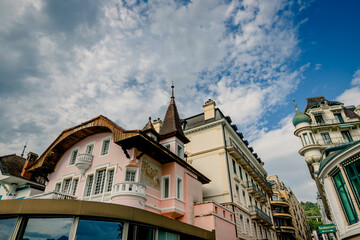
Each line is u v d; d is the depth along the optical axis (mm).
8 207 8695
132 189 13633
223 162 24594
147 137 14609
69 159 18984
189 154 27234
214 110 29094
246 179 29047
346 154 10117
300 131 32219
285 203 47938
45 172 19562
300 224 64375
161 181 17203
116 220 9570
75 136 18859
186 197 17297
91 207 9156
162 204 16203
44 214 8758
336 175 11227
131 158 14797
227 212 19672
